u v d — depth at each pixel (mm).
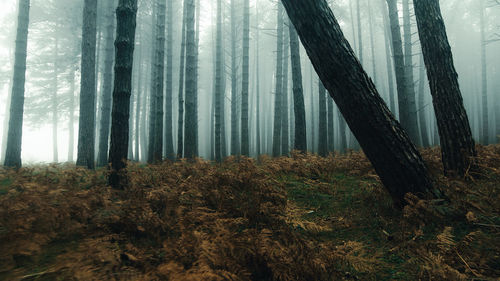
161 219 3338
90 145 9531
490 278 2193
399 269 2521
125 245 2844
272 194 3869
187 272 2010
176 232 3156
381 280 2371
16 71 8703
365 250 2934
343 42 3264
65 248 2740
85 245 2535
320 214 4035
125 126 5258
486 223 3096
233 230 3004
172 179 5281
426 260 2441
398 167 3426
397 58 10969
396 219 3488
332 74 3279
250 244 2531
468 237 2584
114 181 5070
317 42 3240
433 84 4922
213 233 2871
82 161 9297
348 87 3250
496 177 4473
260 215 3520
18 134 8547
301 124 9711
